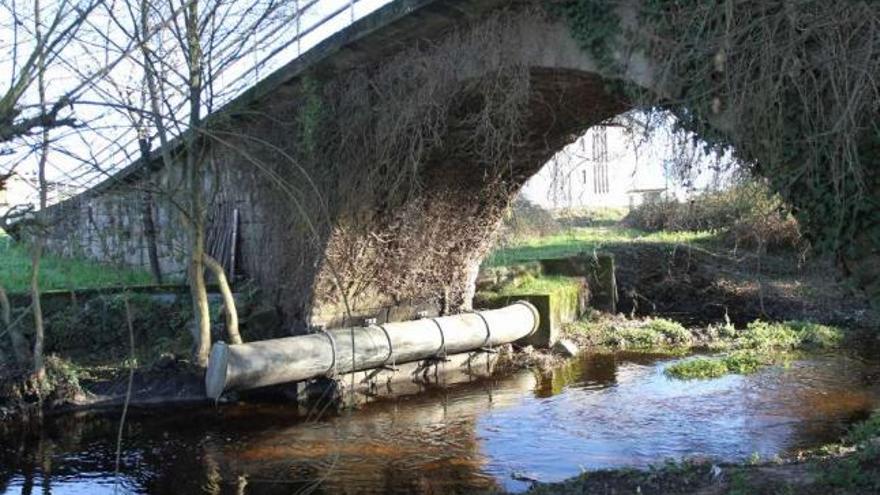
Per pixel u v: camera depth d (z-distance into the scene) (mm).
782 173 7793
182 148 13242
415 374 15961
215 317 15664
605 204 30609
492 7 11203
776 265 23391
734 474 7438
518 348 18484
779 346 17938
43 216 6199
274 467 10516
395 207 15719
